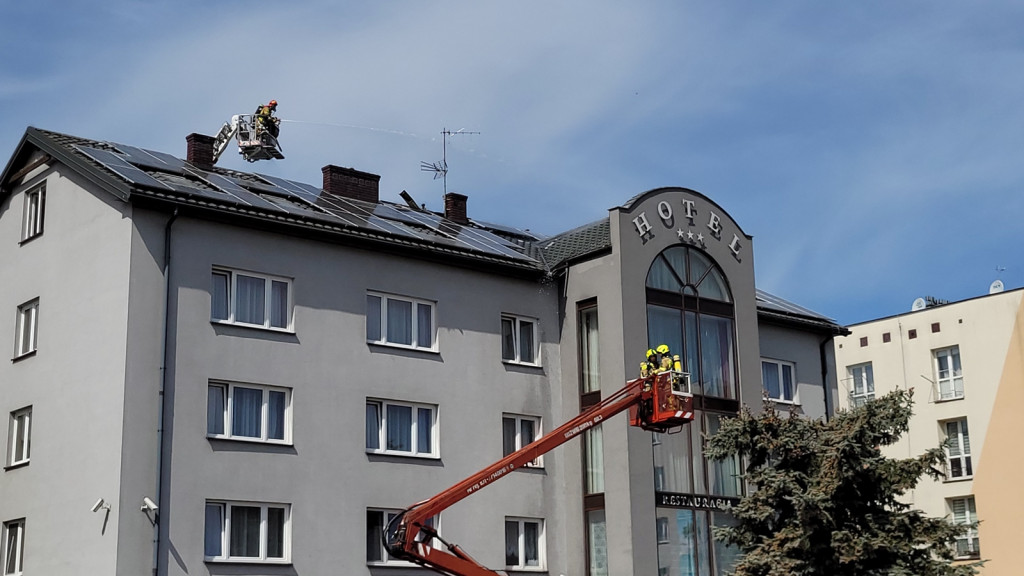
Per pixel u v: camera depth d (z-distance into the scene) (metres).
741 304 35.47
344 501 28.91
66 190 29.72
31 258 30.47
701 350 34.09
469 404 31.80
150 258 27.14
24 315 30.59
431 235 33.44
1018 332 49.03
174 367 26.94
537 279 34.12
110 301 27.25
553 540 32.47
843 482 24.80
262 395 28.39
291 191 34.44
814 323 39.78
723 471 33.59
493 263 32.78
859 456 24.77
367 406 30.14
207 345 27.53
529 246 36.62
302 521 28.16
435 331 31.77
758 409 34.88
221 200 28.09
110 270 27.47
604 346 32.69
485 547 31.11
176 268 27.42
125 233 27.27
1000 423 48.91
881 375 53.25
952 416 50.44
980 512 48.72
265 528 27.73
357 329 30.12
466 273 32.66
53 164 30.44
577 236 35.66
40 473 28.39
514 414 32.75
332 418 29.17
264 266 28.84
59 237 29.59
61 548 27.12
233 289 28.41
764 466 26.72
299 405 28.70
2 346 30.75
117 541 25.47
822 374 40.28
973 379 50.12
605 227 34.97
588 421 24.47
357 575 28.78
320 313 29.56
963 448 50.09
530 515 32.22
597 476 32.56
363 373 29.95
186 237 27.73
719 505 33.00
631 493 31.17
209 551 26.89
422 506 22.77
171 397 26.77
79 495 26.89
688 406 24.80
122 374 26.31
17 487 29.06
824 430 25.86
